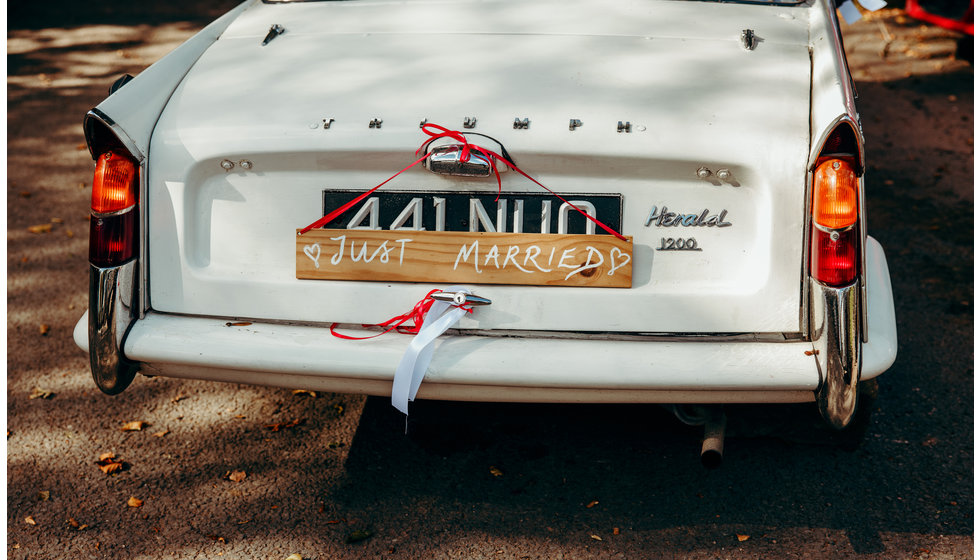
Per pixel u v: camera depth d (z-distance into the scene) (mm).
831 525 2479
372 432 2965
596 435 2918
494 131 2170
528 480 2705
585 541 2447
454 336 2219
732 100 2275
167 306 2322
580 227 2189
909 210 4730
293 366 2193
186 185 2275
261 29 2848
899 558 2350
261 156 2232
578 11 2793
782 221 2139
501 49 2561
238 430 2988
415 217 2229
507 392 2191
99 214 2242
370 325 2264
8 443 2920
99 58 8258
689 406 2447
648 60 2477
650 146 2131
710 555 2383
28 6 10062
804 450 2812
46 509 2609
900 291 3879
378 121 2227
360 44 2650
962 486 2621
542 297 2209
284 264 2297
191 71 2572
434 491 2668
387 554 2414
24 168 5738
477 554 2406
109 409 3119
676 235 2186
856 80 7031
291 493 2668
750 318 2174
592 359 2139
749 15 2783
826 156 2084
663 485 2670
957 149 5594
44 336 3664
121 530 2523
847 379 2098
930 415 2975
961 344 3428
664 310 2189
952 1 8219
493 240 2207
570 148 2135
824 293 2100
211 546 2457
